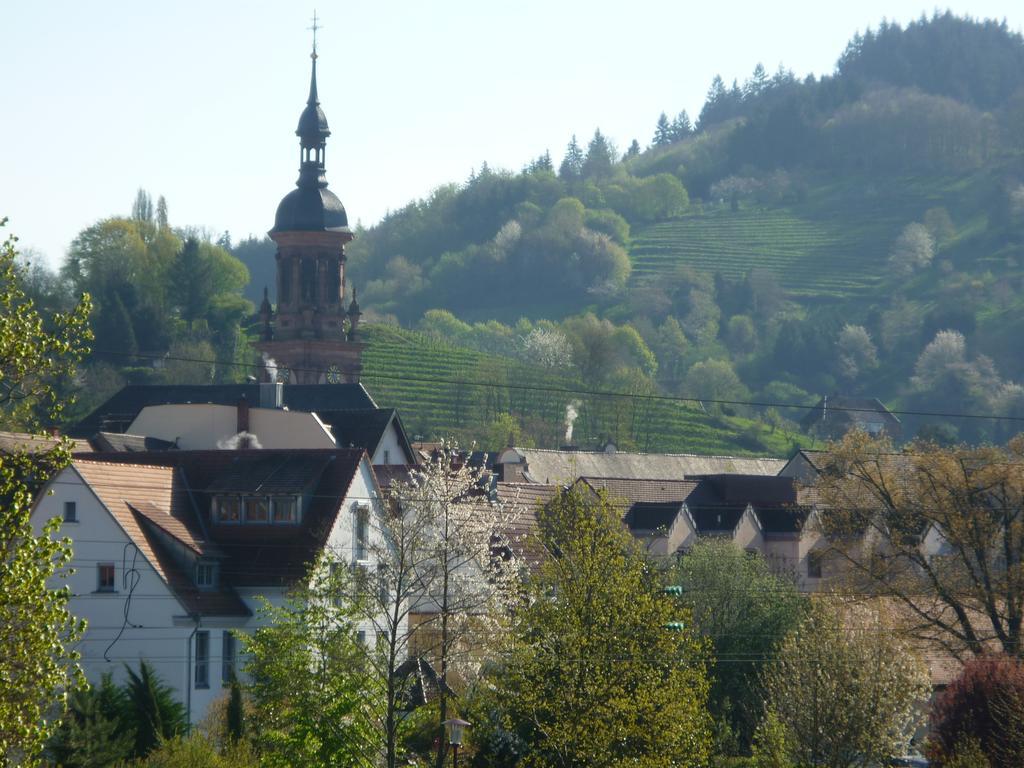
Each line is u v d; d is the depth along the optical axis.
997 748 76.38
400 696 65.19
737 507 136.25
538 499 78.75
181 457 95.50
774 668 82.81
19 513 39.06
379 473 116.62
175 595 82.69
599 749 67.94
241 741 65.12
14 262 40.72
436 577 69.06
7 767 39.09
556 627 69.31
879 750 78.56
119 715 63.59
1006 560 101.88
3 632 37.81
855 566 103.69
